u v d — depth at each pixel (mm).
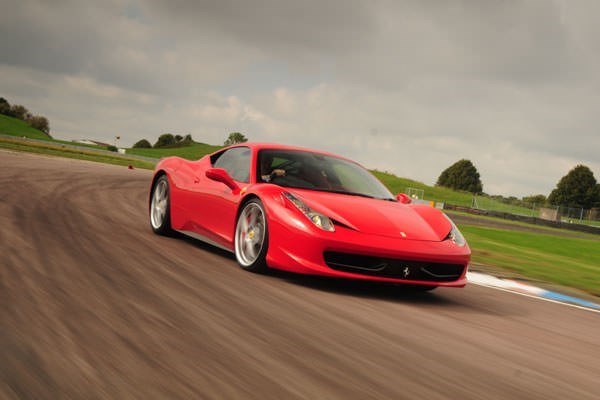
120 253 3850
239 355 1938
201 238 4609
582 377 2189
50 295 2498
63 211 5973
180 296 2762
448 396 1764
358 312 2916
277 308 2758
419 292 4016
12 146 29031
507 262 7031
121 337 2010
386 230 3537
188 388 1593
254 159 4359
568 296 4645
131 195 9734
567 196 87625
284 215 3570
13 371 1605
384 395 1703
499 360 2289
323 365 1929
